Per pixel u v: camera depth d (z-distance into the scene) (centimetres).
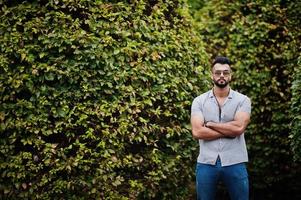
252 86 635
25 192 447
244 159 440
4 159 452
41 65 442
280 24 648
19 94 454
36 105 446
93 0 473
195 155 527
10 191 451
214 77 444
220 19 686
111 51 460
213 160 433
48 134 440
